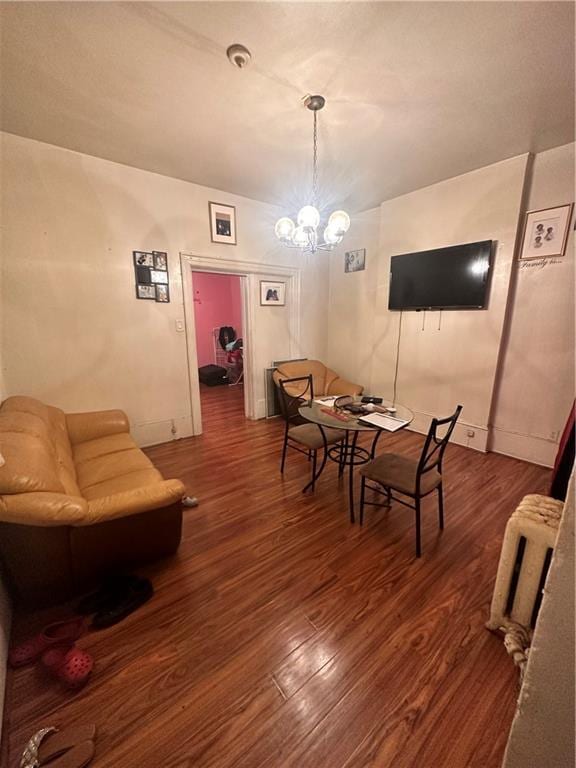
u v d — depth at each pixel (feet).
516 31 5.00
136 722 3.60
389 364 13.39
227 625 4.74
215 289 23.89
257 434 12.53
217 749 3.39
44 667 4.10
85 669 3.93
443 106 6.90
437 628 4.71
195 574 5.67
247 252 12.64
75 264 9.21
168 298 11.06
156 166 9.73
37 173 8.38
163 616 4.86
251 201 12.40
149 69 5.83
